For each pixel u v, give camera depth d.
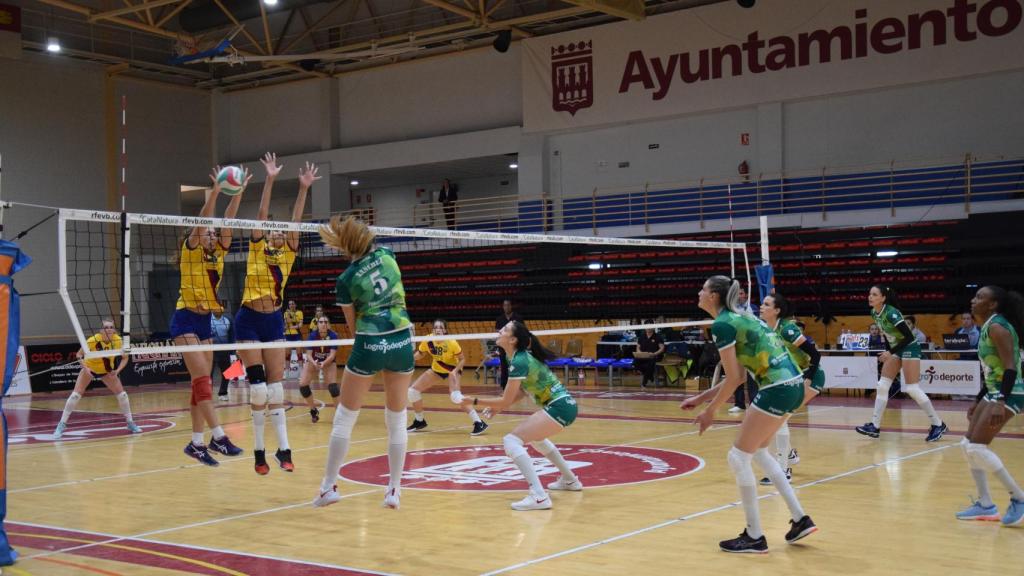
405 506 7.33
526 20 25.03
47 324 25.88
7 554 5.51
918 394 10.98
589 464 9.45
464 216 32.00
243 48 30.31
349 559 5.60
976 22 21.17
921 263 20.31
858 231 21.16
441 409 15.97
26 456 10.98
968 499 7.37
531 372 7.41
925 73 21.78
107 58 28.09
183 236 7.97
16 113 26.34
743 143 24.36
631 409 15.28
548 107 26.75
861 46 22.50
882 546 5.81
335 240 5.93
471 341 25.86
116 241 27.16
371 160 29.75
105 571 5.38
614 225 25.84
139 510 7.40
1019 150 21.08
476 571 5.27
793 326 7.89
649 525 6.50
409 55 29.47
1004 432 11.60
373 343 5.83
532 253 25.08
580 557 5.58
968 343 16.20
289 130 31.44
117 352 7.02
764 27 23.69
